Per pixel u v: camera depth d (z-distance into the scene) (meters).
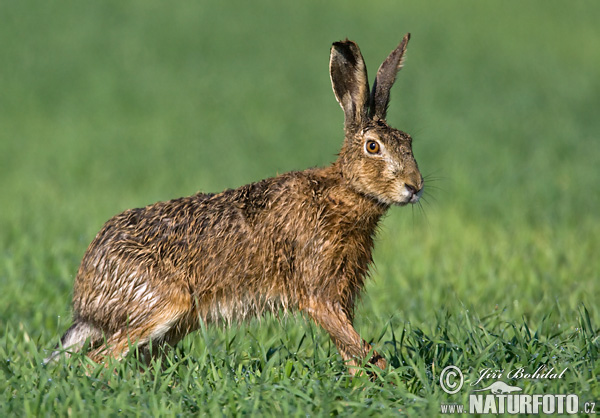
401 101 65.62
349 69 16.95
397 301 21.36
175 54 85.94
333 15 104.75
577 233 29.56
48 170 44.94
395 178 16.11
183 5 107.56
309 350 16.94
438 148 48.25
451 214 33.06
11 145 51.97
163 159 47.69
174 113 63.47
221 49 88.62
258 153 48.84
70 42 88.56
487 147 48.28
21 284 21.67
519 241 28.09
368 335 18.34
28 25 94.31
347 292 16.59
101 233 16.58
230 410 12.88
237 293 16.50
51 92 70.06
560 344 15.30
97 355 15.71
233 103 67.19
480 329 16.12
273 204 16.39
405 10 107.62
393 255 26.89
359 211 16.44
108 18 99.69
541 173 40.97
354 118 16.95
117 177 42.69
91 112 63.66
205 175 42.47
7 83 72.56
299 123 59.31
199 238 16.25
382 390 13.55
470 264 24.48
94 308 16.27
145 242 16.25
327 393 13.27
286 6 108.75
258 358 15.48
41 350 16.64
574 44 91.38
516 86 72.56
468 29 97.75
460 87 71.81
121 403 12.93
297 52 88.12
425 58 84.06
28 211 33.72
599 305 20.03
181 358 15.71
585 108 63.31
